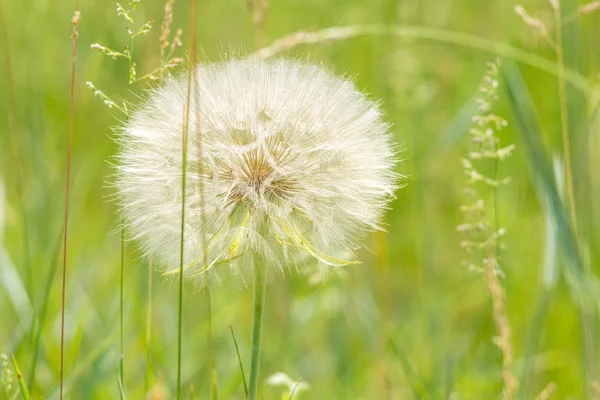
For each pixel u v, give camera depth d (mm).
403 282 6859
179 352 3367
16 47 7754
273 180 3650
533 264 6137
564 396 5391
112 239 6883
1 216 5785
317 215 3600
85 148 7254
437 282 6621
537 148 4871
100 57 6430
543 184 4691
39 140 7031
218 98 3750
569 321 5680
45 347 5059
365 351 5898
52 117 7434
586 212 5246
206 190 3621
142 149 3691
